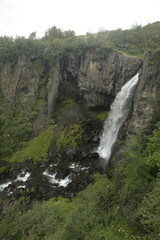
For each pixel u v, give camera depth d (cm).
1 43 5178
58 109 5100
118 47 5041
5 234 1498
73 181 2973
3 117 4359
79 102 5341
